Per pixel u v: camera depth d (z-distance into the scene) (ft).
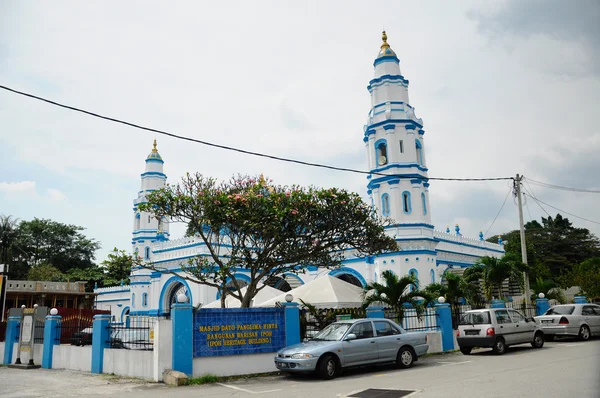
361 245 63.82
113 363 52.54
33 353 65.72
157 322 46.57
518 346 64.59
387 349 47.50
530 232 210.59
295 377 46.65
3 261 174.81
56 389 43.09
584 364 42.63
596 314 70.90
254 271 60.44
